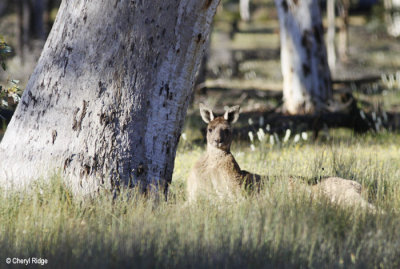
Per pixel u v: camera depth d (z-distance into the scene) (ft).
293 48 113.70
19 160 42.24
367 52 241.76
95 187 41.19
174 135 44.93
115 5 41.75
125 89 41.98
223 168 44.65
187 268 28.96
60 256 29.81
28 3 196.24
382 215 37.58
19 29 181.57
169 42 42.78
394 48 250.37
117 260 28.86
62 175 41.14
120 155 41.88
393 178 48.60
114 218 36.99
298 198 40.24
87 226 35.81
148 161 43.21
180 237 32.50
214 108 120.06
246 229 33.30
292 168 51.39
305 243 31.78
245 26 316.60
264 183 44.04
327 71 113.70
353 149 62.95
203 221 35.47
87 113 41.65
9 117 75.15
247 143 84.48
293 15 112.88
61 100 42.09
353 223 35.96
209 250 30.55
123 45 41.86
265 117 102.99
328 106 107.24
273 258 30.27
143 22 41.91
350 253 31.63
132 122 42.22
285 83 116.06
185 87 44.70
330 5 204.23
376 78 151.53
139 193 41.83
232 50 237.25
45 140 41.96
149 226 33.40
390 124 97.19
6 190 40.09
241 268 29.09
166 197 44.42
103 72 41.78
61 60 42.47
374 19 299.99
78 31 42.27
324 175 50.60
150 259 29.12
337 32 295.69
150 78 42.57
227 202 40.04
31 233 33.58
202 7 43.34
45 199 38.75
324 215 36.27
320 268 29.53
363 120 90.74
